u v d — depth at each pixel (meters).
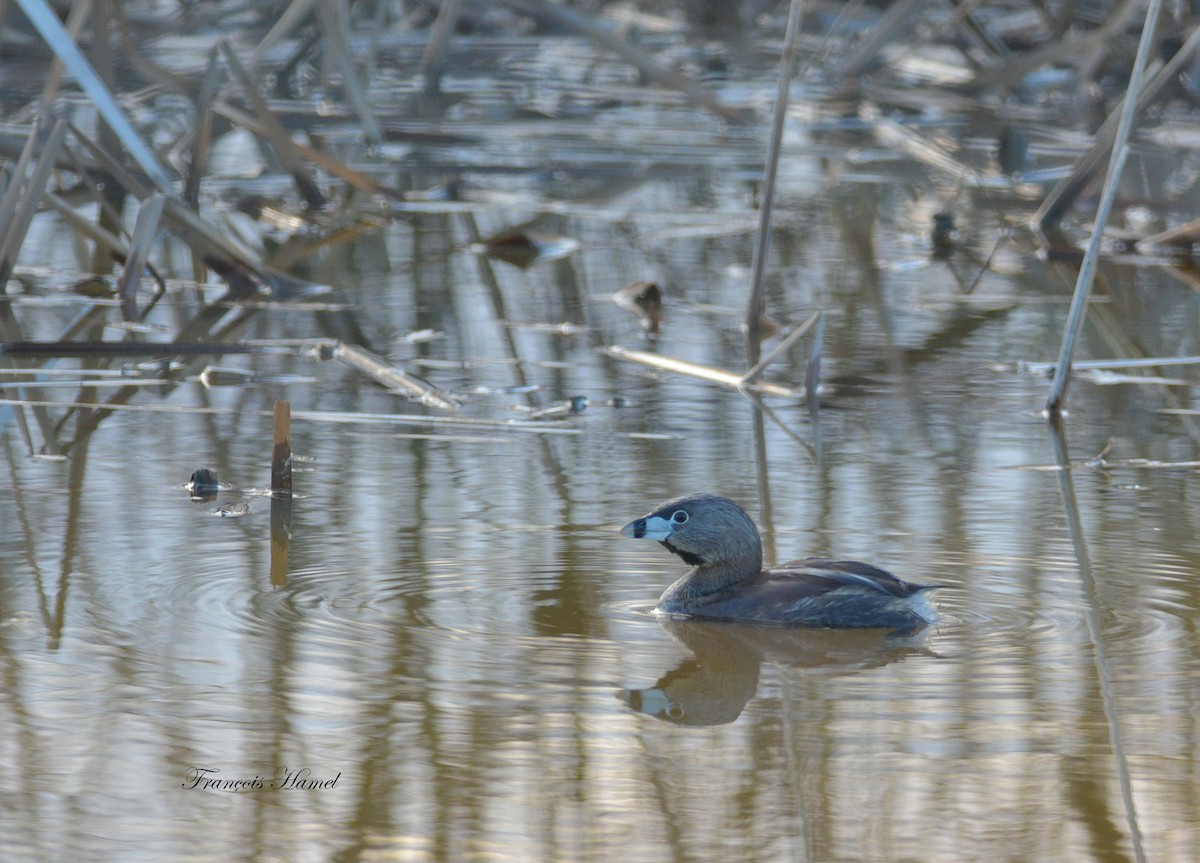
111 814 7.06
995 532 11.00
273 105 29.89
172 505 11.50
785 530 11.02
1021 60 29.30
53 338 17.06
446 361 16.56
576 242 22.34
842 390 15.49
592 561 10.38
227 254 19.70
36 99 29.66
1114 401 15.10
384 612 9.40
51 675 8.44
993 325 18.25
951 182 26.80
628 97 32.81
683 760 7.57
